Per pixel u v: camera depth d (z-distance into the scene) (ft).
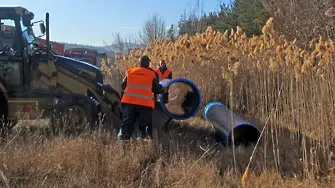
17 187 15.01
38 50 26.43
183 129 26.66
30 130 22.41
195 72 34.40
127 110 21.77
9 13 25.08
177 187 15.57
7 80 25.27
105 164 16.83
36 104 24.14
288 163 18.43
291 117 21.36
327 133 19.08
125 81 22.26
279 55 23.67
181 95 27.40
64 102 24.64
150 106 22.02
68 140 19.40
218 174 17.06
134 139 20.30
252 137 23.65
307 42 41.47
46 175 16.01
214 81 33.27
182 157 18.17
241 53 32.14
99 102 26.35
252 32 79.20
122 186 15.39
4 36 25.34
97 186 15.47
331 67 19.83
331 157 17.88
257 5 79.05
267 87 25.84
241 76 31.24
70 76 26.73
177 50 36.78
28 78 25.70
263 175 16.94
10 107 24.70
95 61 85.20
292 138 20.44
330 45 22.29
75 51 90.89
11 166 16.26
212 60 33.58
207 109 27.07
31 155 17.16
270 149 20.10
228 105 31.89
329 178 16.78
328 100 19.35
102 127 23.31
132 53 48.80
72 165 16.74
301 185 16.14
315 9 42.55
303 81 20.06
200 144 22.07
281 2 46.73
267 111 23.75
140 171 16.97
